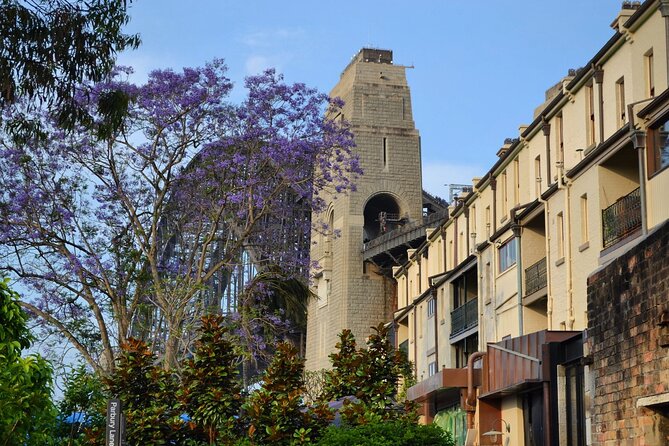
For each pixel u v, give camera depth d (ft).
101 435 70.69
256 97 124.67
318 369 237.45
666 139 79.30
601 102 95.50
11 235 118.62
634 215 86.43
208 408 72.18
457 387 101.09
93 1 71.31
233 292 148.87
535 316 116.16
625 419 40.91
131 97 98.12
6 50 69.36
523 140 118.42
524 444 89.51
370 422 68.64
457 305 157.58
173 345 115.85
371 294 229.04
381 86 242.17
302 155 124.98
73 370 76.48
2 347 47.24
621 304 41.52
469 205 149.18
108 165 120.88
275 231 133.39
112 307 121.90
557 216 105.50
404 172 238.07
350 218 232.32
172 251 135.95
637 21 86.53
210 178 123.95
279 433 70.13
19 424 45.16
